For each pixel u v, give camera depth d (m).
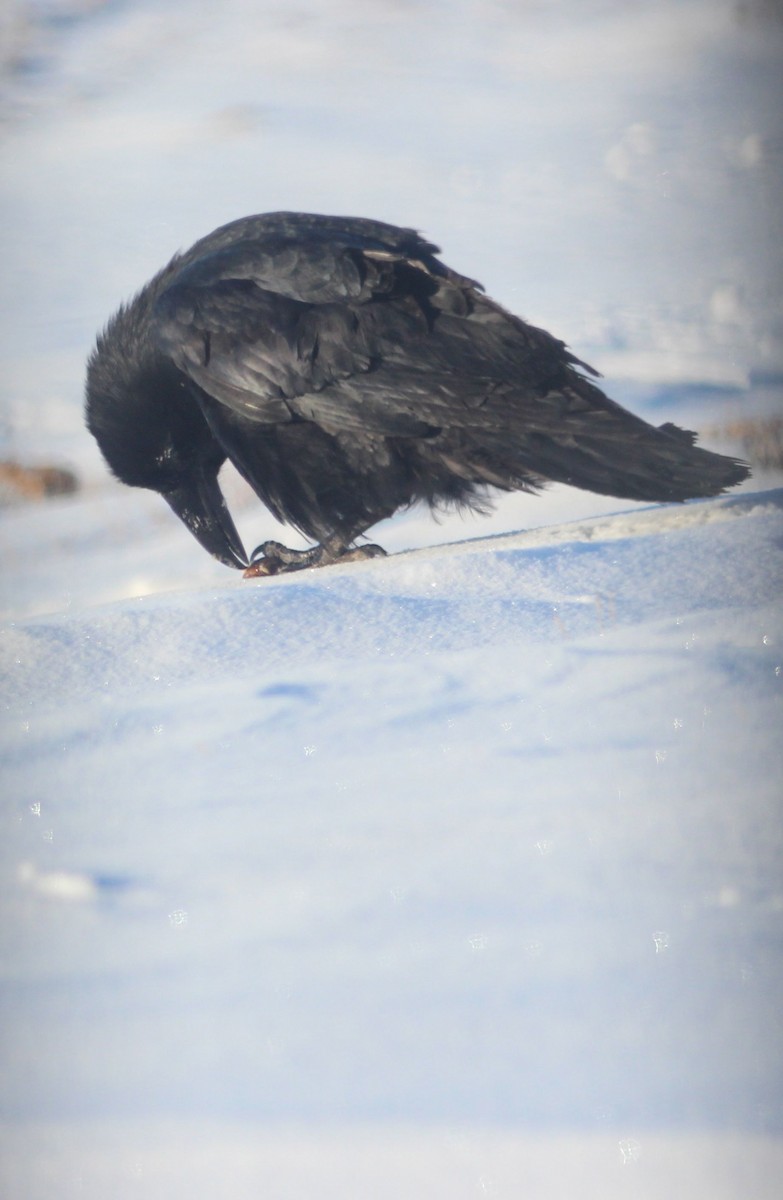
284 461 12.43
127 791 7.74
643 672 8.38
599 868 6.38
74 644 10.30
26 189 38.94
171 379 13.27
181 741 8.27
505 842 6.68
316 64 46.16
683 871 6.32
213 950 6.11
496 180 36.69
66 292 33.06
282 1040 5.52
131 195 38.59
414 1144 4.95
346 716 8.27
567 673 8.52
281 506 12.67
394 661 9.09
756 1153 4.82
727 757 7.25
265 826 7.09
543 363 11.86
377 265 12.05
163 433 13.50
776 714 7.64
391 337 11.81
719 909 6.02
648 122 38.56
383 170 38.19
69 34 49.00
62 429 25.55
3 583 18.34
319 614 10.13
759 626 8.86
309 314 11.98
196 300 12.29
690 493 11.53
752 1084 5.11
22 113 44.12
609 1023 5.39
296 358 11.91
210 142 40.53
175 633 10.23
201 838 7.05
